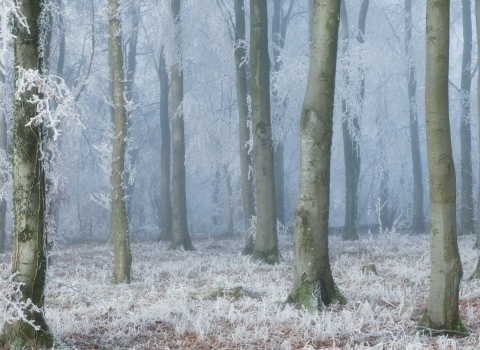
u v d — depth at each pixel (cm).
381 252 1694
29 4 554
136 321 730
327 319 705
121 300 885
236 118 2361
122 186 1155
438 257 638
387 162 2912
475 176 2744
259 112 1494
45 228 567
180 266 1421
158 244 2342
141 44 3319
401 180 3167
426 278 1089
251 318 733
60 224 2994
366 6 2394
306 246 835
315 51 840
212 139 2242
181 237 2017
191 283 1144
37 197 559
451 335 627
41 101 460
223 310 791
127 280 1142
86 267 1465
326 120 841
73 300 919
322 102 837
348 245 1995
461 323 639
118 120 1164
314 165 838
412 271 1175
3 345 549
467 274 1147
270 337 656
